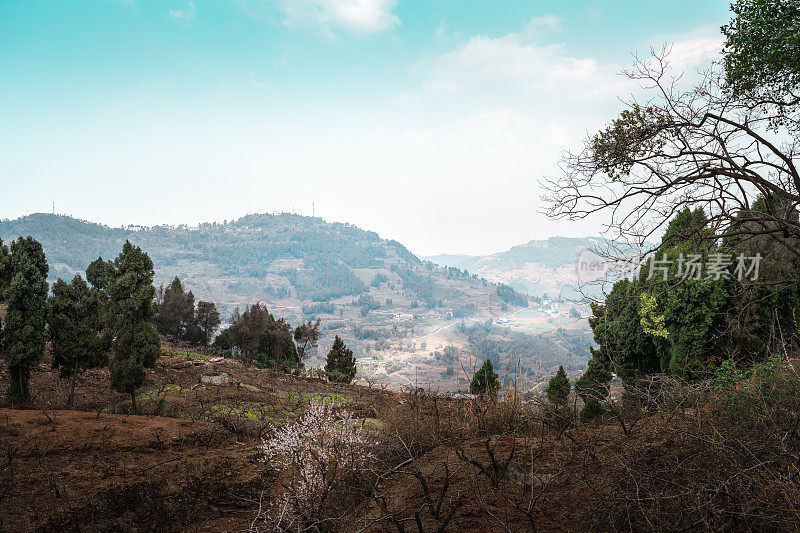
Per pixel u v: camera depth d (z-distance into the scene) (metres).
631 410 4.54
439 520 3.38
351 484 4.85
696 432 3.08
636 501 2.68
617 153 5.15
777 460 2.70
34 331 11.34
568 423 4.80
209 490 6.59
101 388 14.44
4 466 6.34
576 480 3.46
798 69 5.24
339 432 5.62
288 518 4.33
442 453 5.01
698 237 5.29
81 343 11.30
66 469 6.53
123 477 6.47
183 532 5.69
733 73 5.48
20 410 9.54
